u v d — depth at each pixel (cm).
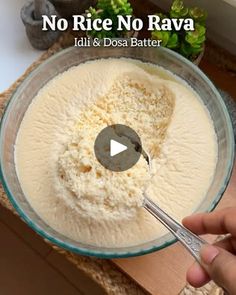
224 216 50
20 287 92
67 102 60
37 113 61
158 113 60
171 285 58
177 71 62
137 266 59
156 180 55
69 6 71
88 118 59
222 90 68
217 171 56
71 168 55
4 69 72
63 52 61
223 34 69
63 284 91
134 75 61
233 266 43
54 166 57
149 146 58
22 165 58
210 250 46
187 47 63
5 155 58
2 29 74
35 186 57
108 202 54
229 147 56
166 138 57
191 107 59
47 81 62
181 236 51
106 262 60
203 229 52
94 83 61
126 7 62
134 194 54
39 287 92
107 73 61
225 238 53
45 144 59
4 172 57
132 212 54
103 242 54
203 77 60
